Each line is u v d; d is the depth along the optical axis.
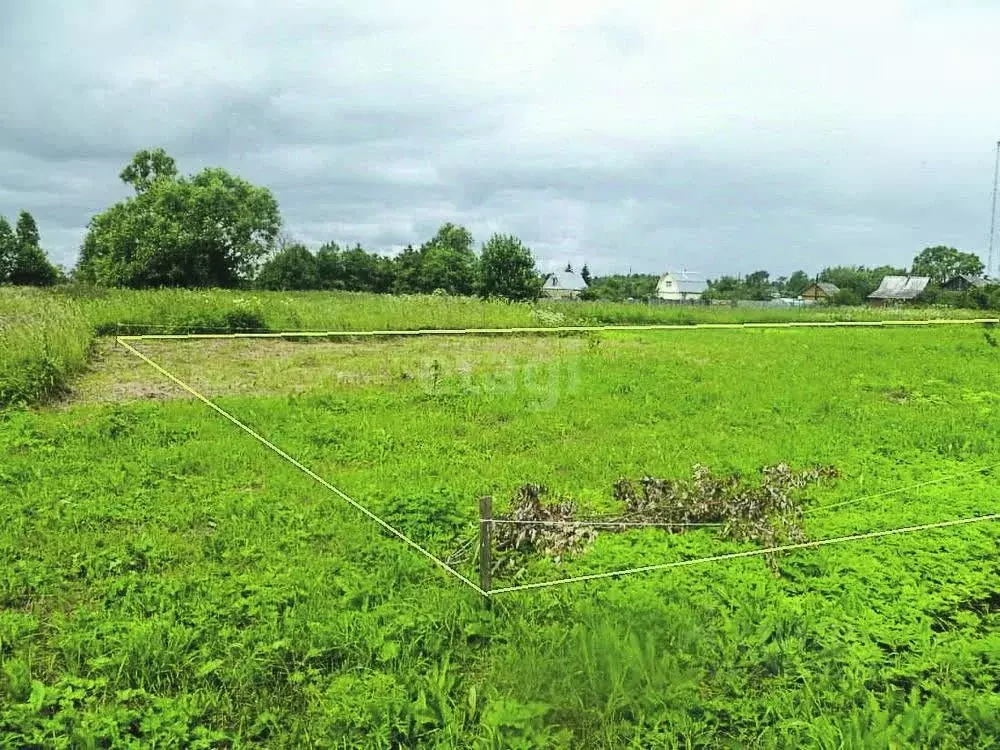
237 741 3.71
